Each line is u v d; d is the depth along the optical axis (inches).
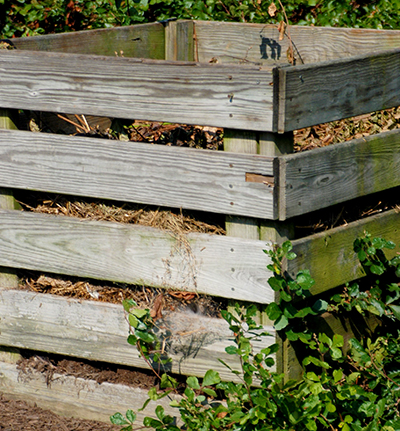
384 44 174.1
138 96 120.3
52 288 142.2
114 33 182.7
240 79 110.9
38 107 129.4
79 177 129.0
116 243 130.0
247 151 115.4
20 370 147.0
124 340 134.3
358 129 155.8
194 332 128.5
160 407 124.5
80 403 142.4
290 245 114.3
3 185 136.4
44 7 254.7
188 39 202.7
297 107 111.9
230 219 120.5
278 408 118.1
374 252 130.0
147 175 123.0
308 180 116.5
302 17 248.1
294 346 125.0
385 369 137.7
